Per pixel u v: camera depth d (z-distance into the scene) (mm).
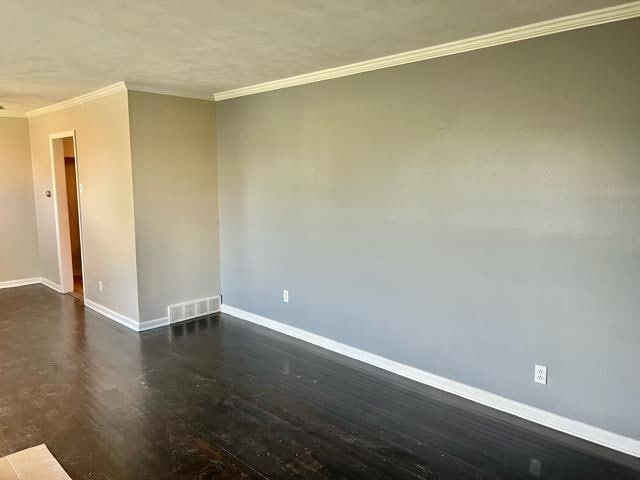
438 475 2580
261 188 4836
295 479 2533
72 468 2604
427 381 3660
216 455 2740
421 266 3600
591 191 2742
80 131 5363
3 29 2787
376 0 2385
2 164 6418
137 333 4781
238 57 3508
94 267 5441
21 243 6703
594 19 2615
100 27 2760
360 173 3926
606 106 2646
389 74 3617
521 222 3037
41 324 5035
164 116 4816
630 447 2746
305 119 4297
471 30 2918
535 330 3047
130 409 3256
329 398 3438
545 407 3053
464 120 3238
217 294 5496
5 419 3109
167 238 4973
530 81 2908
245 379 3742
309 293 4508
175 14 2551
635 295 2646
